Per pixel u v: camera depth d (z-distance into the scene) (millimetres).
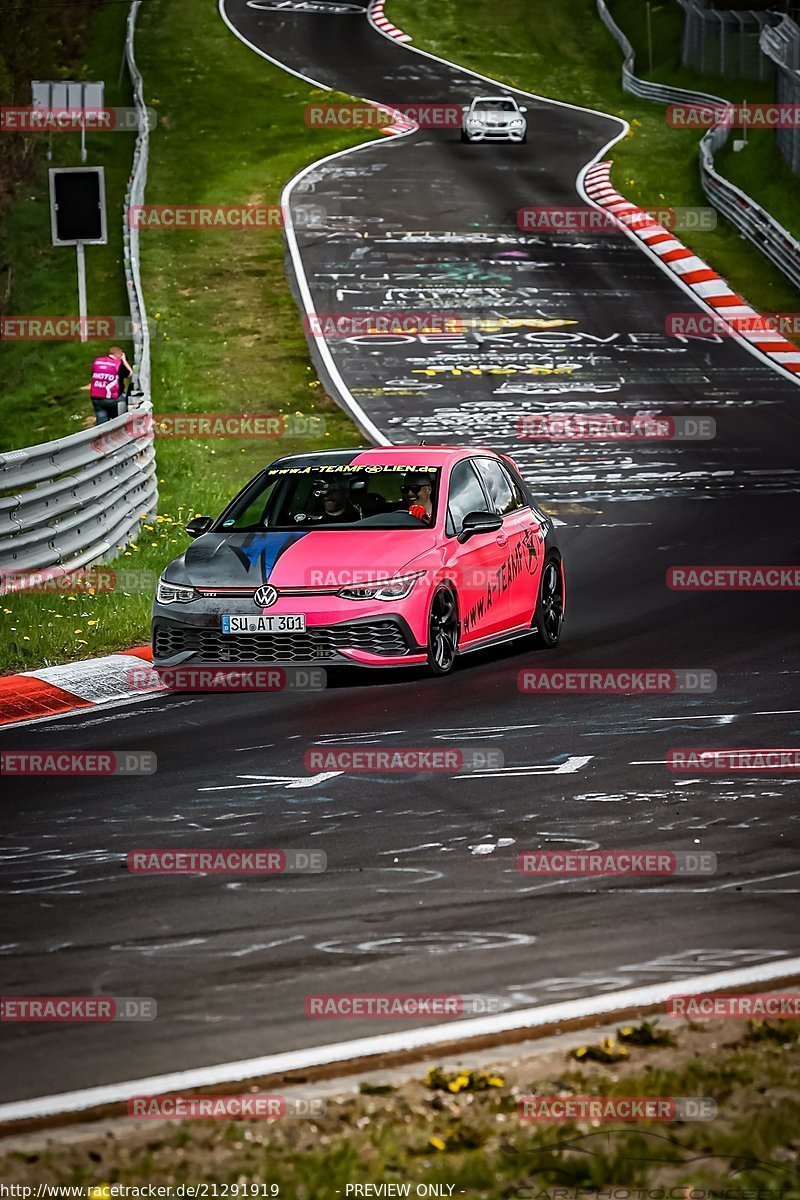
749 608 50906
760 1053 18672
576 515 71250
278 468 45062
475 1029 19531
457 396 100312
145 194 158500
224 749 34906
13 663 43688
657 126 195500
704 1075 17938
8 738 36625
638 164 173500
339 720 37406
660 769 32531
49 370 110625
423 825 28906
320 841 28047
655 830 28375
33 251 140875
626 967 21812
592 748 34344
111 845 28094
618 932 23266
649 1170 15844
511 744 34812
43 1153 16344
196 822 29406
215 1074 18344
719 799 30266
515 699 39250
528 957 22297
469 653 45469
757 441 88188
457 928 23531
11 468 50875
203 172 168375
